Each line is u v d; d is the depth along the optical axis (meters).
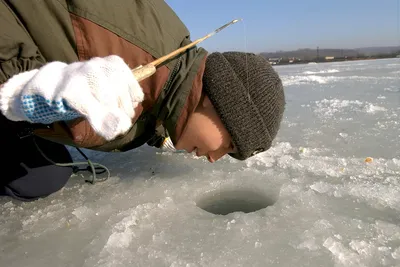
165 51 1.46
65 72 0.94
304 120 2.83
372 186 1.51
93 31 1.39
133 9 1.46
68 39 1.40
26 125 1.43
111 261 1.10
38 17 1.35
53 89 0.90
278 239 1.17
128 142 1.58
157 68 1.40
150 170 1.87
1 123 1.44
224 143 1.44
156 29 1.47
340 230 1.21
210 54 1.47
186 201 1.49
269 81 1.42
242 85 1.36
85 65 0.94
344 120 2.73
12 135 1.53
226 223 1.29
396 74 6.78
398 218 1.28
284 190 1.52
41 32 1.36
